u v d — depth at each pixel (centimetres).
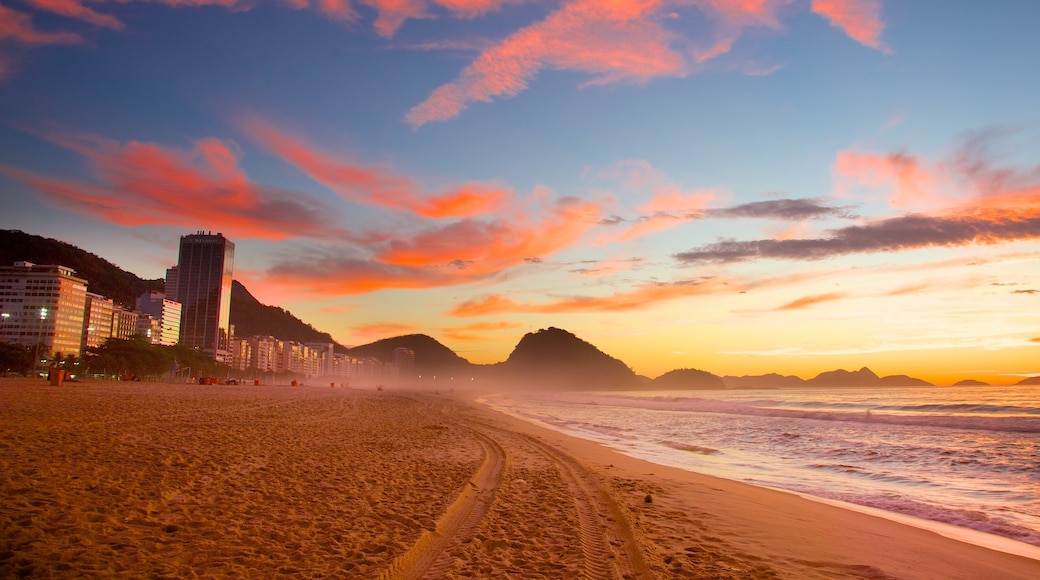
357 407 3912
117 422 1680
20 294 15025
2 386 3947
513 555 737
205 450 1292
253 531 727
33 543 585
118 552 595
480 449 1875
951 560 851
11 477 840
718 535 923
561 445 2247
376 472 1253
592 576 672
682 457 2134
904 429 3228
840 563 803
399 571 652
